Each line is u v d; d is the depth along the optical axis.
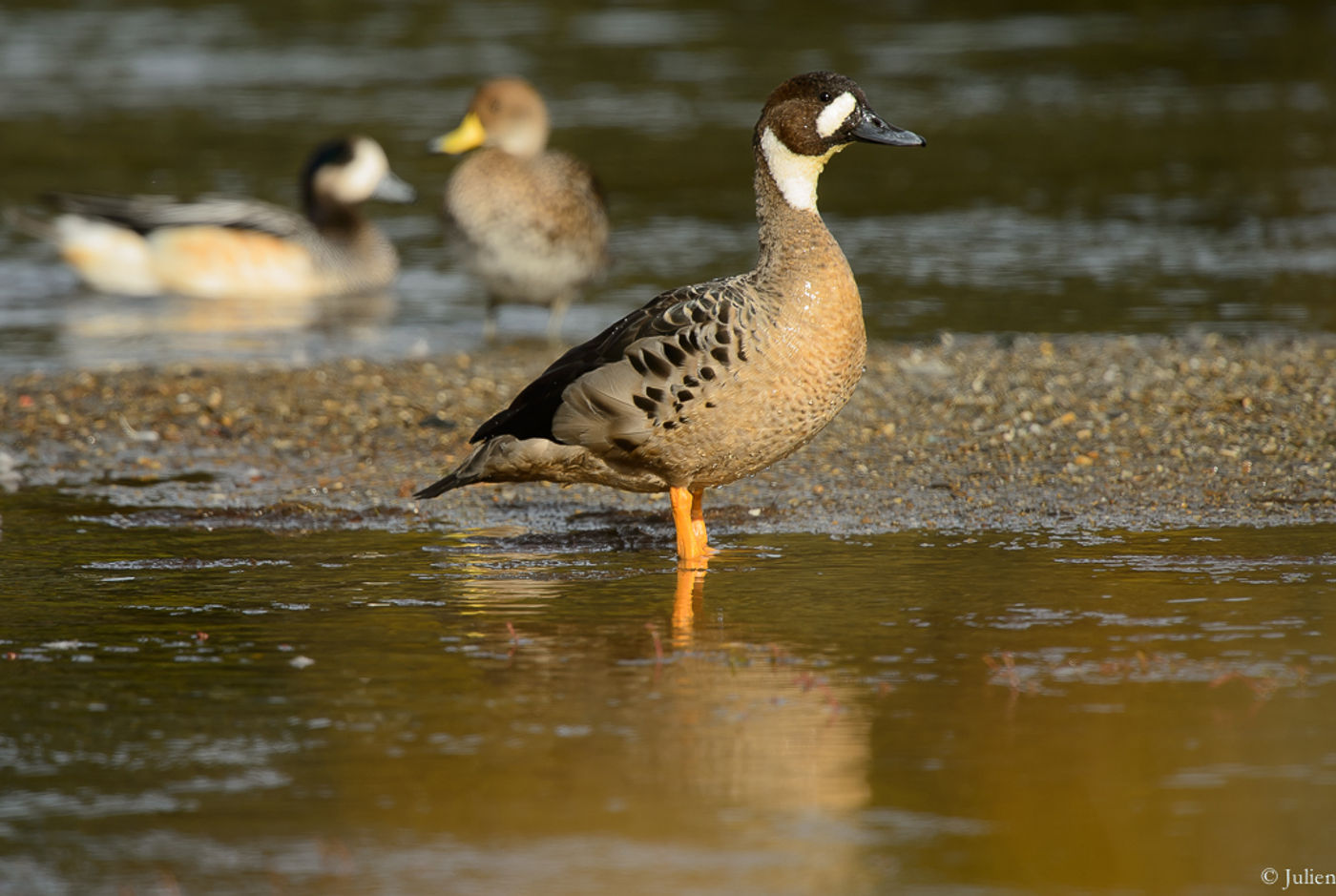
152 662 9.83
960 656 9.69
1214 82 39.41
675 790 7.89
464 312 23.39
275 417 16.52
